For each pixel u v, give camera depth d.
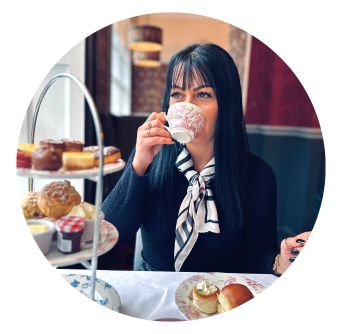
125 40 3.46
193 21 3.59
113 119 1.63
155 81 3.69
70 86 1.18
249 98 2.19
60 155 0.60
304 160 2.12
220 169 1.07
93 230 0.64
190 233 1.06
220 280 0.88
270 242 1.12
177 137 0.91
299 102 2.14
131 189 1.00
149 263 1.13
